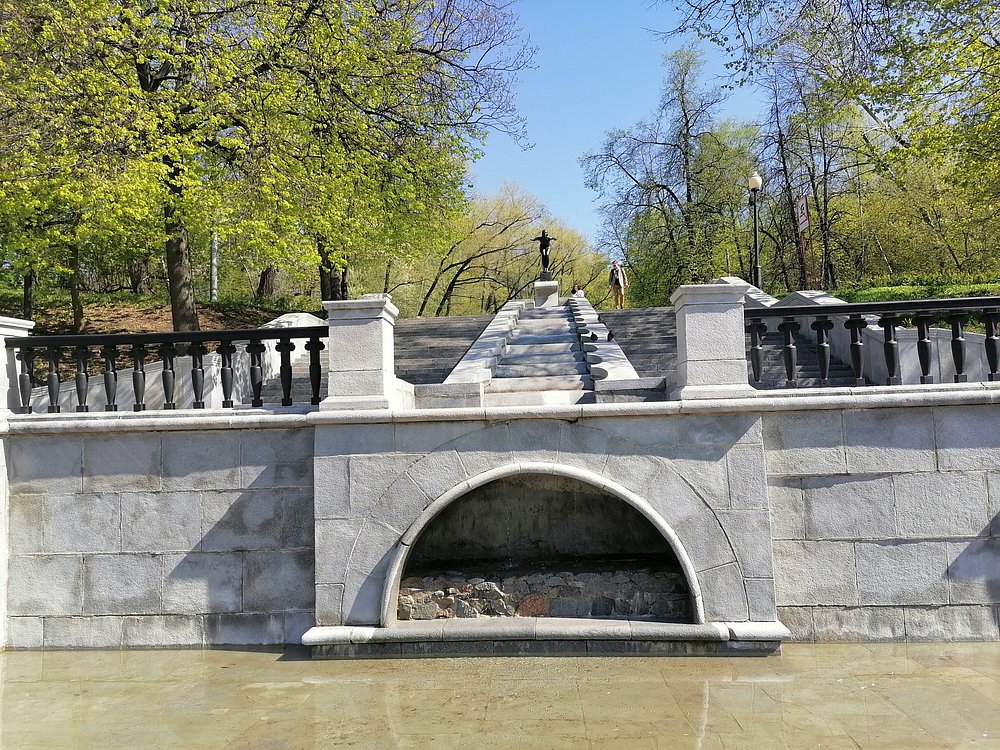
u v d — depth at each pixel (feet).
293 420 20.85
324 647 19.62
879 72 41.47
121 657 20.31
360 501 20.22
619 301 78.84
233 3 45.27
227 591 21.15
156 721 15.40
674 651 18.98
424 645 19.47
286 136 46.01
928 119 45.98
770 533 19.35
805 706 15.07
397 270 112.06
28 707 16.44
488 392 30.04
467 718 15.01
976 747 12.91
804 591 19.77
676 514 19.54
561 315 56.34
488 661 18.83
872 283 93.76
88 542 21.57
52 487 21.77
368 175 56.29
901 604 19.52
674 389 23.12
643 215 107.65
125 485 21.58
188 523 21.38
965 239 89.45
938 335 32.42
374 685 17.25
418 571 22.02
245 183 44.96
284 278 109.91
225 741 14.24
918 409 19.69
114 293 85.25
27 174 37.88
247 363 37.88
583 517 23.41
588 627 19.16
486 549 23.53
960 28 40.75
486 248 126.72
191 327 49.98
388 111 56.18
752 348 20.89
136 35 42.65
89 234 46.34
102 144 38.65
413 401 24.63
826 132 95.04
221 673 18.54
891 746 13.03
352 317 20.79
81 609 21.40
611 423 19.85
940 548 19.52
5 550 21.57
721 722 14.35
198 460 21.45
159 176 41.16
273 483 21.20
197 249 91.30
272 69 46.80
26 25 37.83
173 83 49.62
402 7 55.26
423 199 64.18
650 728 14.16
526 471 19.77
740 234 109.60
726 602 19.25
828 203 107.24
